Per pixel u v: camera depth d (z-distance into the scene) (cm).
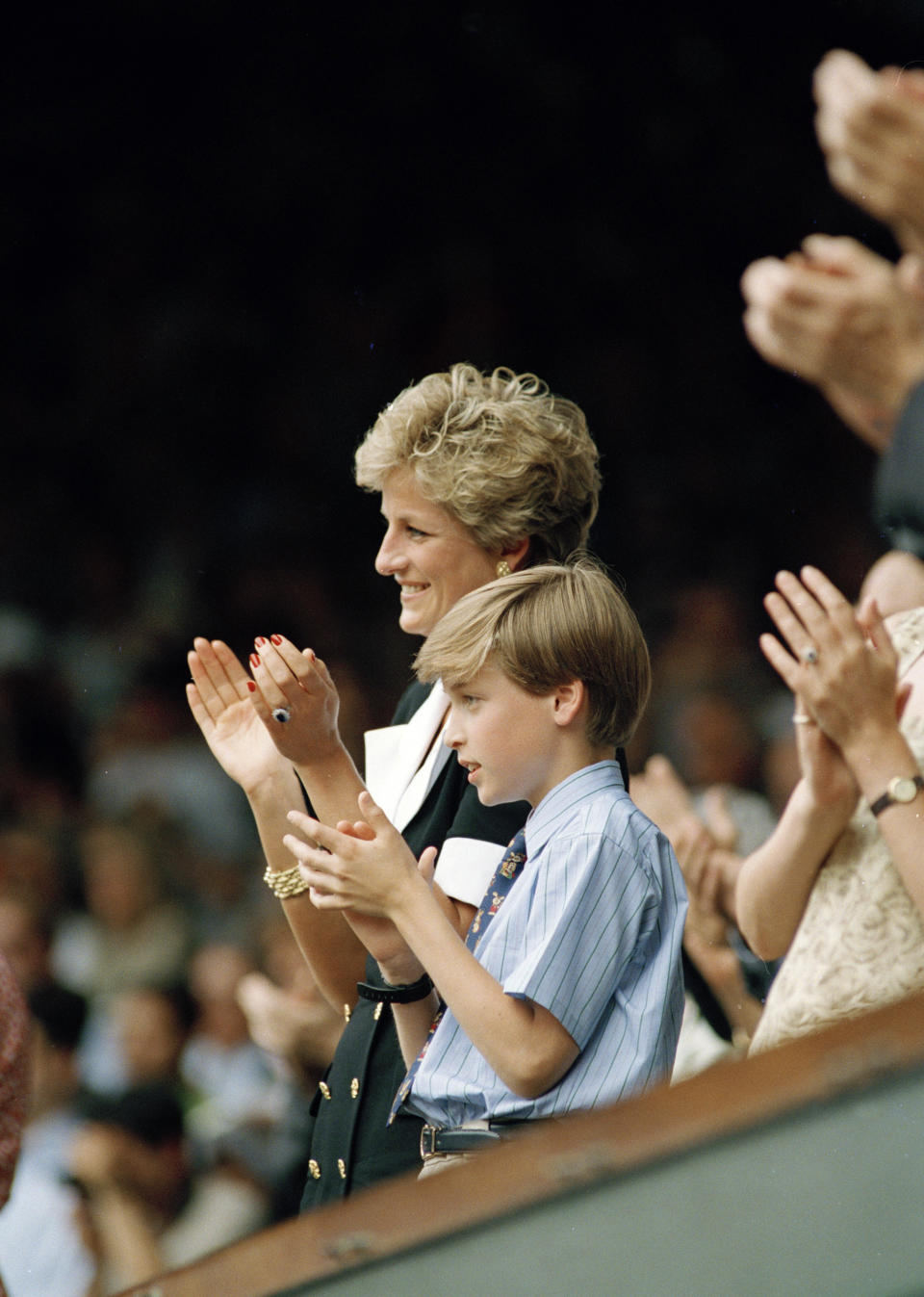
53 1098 1602
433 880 680
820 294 664
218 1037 1812
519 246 3559
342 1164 687
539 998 577
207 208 3719
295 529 3372
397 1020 658
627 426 3344
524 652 615
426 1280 322
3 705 2925
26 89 3716
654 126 3503
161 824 2448
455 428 698
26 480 3594
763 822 1870
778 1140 277
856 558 2998
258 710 671
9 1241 1417
